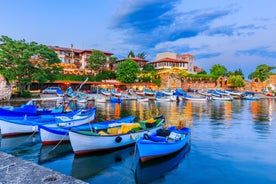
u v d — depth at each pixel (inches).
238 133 748.6
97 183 375.6
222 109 1551.4
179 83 3189.0
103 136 496.7
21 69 1836.9
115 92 2400.3
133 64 3041.3
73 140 469.7
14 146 572.4
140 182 379.9
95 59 3093.0
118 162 469.4
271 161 478.9
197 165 454.3
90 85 2908.5
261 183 378.6
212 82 3563.0
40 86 2527.1
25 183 190.1
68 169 432.5
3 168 222.5
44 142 552.7
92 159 485.1
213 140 649.6
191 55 4114.2
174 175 408.2
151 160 454.6
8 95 1724.9
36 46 2062.0
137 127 577.0
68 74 2800.2
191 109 1540.4
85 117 762.2
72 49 3383.4
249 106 1802.4
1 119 625.3
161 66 3582.7
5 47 1777.8
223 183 378.3
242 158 496.1
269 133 750.5
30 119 719.1
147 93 2598.4
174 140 506.6
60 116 740.0
